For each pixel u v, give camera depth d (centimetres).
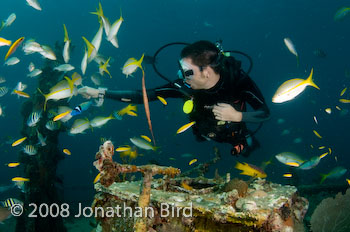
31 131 623
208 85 304
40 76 671
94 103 402
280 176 1366
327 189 640
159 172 197
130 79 6166
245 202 189
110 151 212
